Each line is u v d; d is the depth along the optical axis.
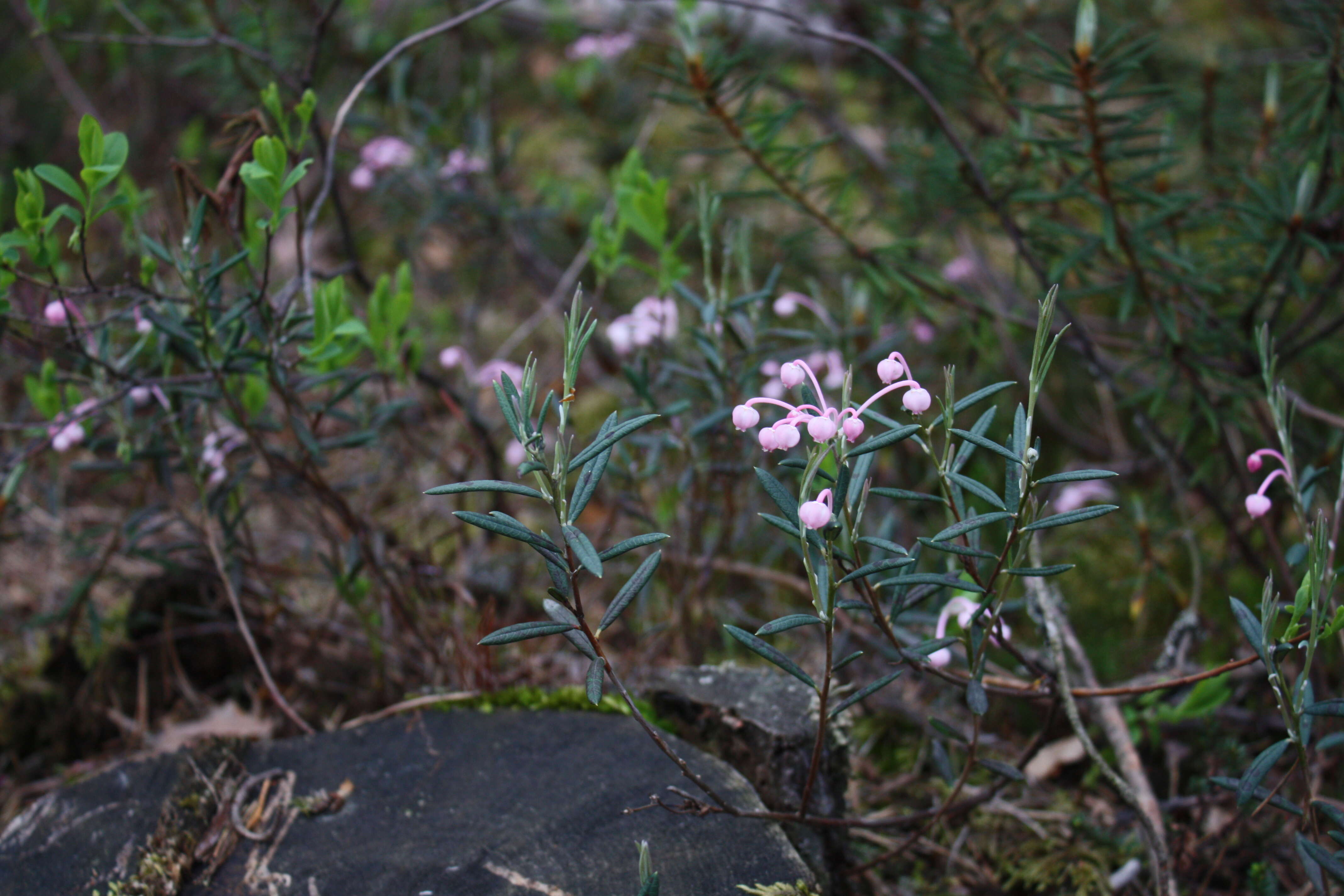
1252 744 0.65
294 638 0.69
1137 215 0.76
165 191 1.13
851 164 1.06
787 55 1.21
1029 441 0.46
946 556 0.62
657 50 1.21
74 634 0.69
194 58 1.01
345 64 1.07
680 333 0.79
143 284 0.57
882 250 0.73
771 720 0.57
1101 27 0.86
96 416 0.62
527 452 0.45
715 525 0.77
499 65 1.16
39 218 0.54
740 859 0.52
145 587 0.70
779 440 0.44
